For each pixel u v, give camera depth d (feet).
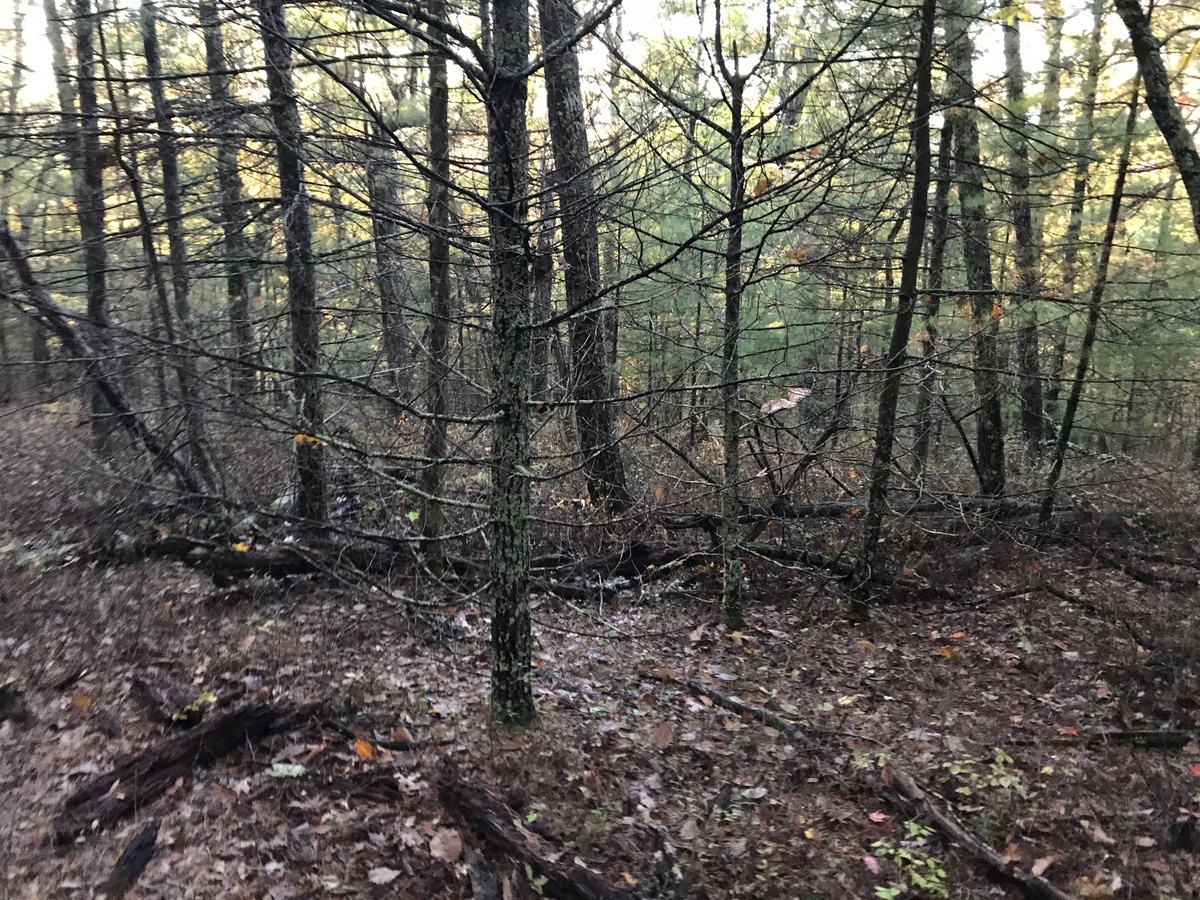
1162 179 30.71
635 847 13.47
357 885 11.96
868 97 24.06
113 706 16.22
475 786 13.83
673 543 29.30
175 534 23.84
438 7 14.61
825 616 25.52
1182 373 27.94
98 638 18.76
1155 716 18.01
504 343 15.01
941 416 34.12
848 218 25.48
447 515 26.76
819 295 31.73
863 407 37.22
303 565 23.44
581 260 26.40
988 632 23.97
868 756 16.53
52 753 14.48
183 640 19.38
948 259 37.52
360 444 24.47
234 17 14.43
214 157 24.35
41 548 22.41
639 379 40.70
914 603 26.48
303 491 24.77
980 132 30.48
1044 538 30.35
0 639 18.03
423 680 18.88
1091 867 12.90
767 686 20.51
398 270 22.33
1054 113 26.03
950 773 15.94
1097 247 27.37
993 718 18.63
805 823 14.57
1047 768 15.88
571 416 32.07
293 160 20.81
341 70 21.91
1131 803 14.61
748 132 19.66
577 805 14.40
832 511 28.91
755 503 29.25
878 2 19.39
